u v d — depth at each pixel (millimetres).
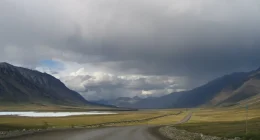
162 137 62531
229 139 49188
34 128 78438
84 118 196000
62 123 132250
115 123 150625
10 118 167750
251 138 46844
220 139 51031
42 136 54375
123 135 63938
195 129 76438
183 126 93875
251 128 65938
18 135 54719
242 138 48062
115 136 60312
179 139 58875
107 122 155750
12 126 77312
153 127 108188
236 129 66188
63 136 56156
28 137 51500
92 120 171875
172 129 81438
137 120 182750
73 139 50031
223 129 69438
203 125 94312
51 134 60438
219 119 175625
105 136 59469
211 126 85562
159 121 176125
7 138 48656
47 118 182250
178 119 197250
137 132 76438
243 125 80188
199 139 55156
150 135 66938
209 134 59625
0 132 57906
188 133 66188
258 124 78938
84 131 75500
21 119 156250
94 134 64875
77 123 138250
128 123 155750
